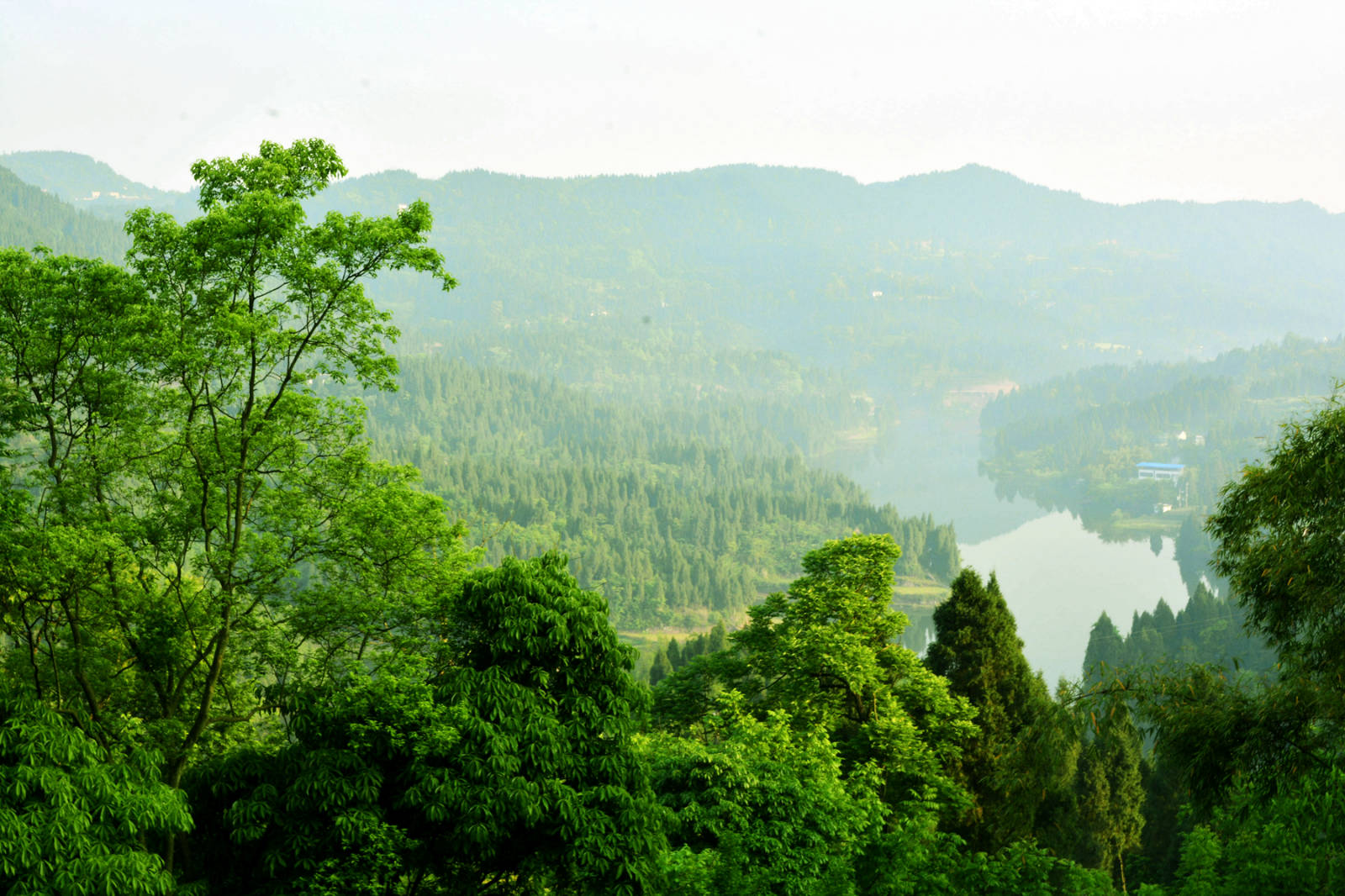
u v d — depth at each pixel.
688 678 38.41
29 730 15.95
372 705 19.61
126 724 19.55
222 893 19.75
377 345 22.86
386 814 19.36
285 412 22.23
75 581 18.52
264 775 19.97
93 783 15.97
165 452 21.64
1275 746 16.14
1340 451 15.38
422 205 21.81
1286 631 16.38
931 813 27.80
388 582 22.70
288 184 21.59
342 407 23.66
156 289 21.66
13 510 18.72
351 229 21.09
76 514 20.22
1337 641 15.27
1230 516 17.05
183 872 19.72
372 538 22.36
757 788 23.61
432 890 20.95
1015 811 21.38
